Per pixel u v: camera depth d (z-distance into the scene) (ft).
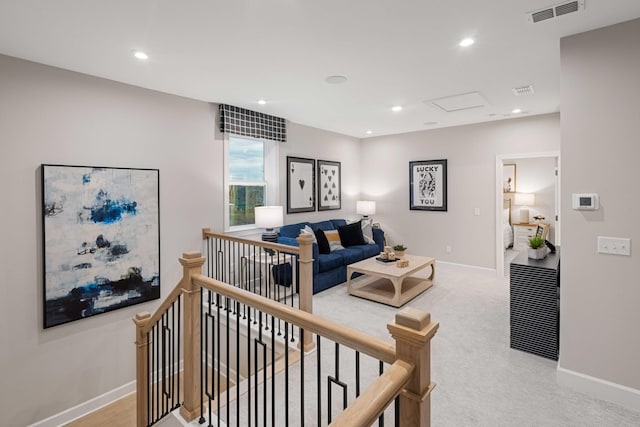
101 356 10.19
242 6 6.34
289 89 11.46
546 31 7.38
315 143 18.69
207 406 7.18
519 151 16.38
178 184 12.13
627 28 6.90
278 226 14.40
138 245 10.94
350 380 8.13
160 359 11.44
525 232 24.84
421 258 15.67
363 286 15.02
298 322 4.42
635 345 6.93
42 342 9.09
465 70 9.78
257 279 14.90
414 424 3.30
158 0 6.12
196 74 9.94
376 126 18.33
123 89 10.64
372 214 21.07
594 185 7.29
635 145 6.83
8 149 8.51
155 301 11.44
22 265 8.73
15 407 8.68
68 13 6.54
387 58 8.85
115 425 9.35
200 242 12.84
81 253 9.71
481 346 9.79
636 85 6.81
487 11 6.61
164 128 11.70
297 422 6.70
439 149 18.95
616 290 7.11
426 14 6.70
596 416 6.82
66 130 9.45
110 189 10.28
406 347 3.32
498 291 14.83
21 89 8.69
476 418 6.80
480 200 17.65
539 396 7.47
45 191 9.03
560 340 7.84
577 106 7.47
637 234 6.85
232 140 14.84
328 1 6.21
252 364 10.16
